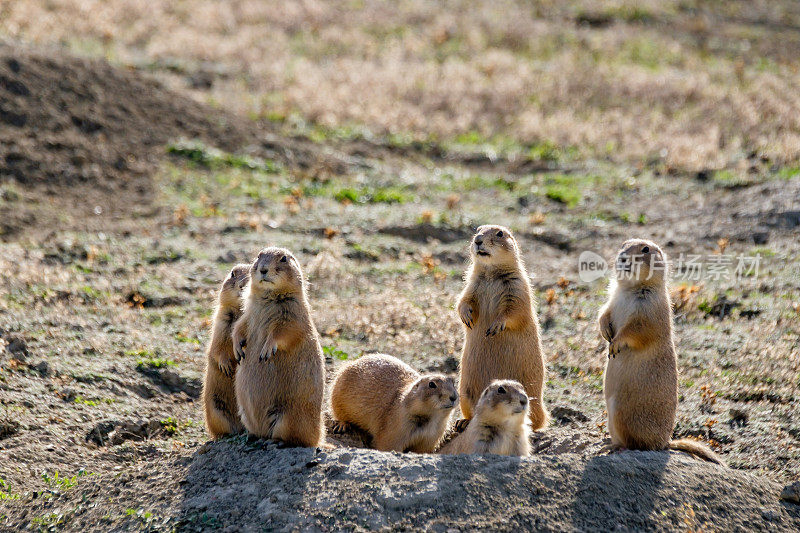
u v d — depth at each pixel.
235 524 6.61
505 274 9.47
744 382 10.84
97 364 11.07
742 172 21.02
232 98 25.88
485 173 22.27
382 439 9.25
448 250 16.66
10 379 10.29
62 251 15.33
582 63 32.19
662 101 27.72
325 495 6.78
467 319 9.42
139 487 7.38
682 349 12.06
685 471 7.59
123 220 17.34
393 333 12.70
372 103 26.55
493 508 6.67
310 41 33.47
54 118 20.64
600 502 6.93
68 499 7.40
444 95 27.56
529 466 7.24
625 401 8.66
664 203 19.53
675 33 38.00
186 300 13.75
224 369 8.86
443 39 34.50
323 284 14.68
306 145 23.02
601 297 14.49
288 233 17.19
